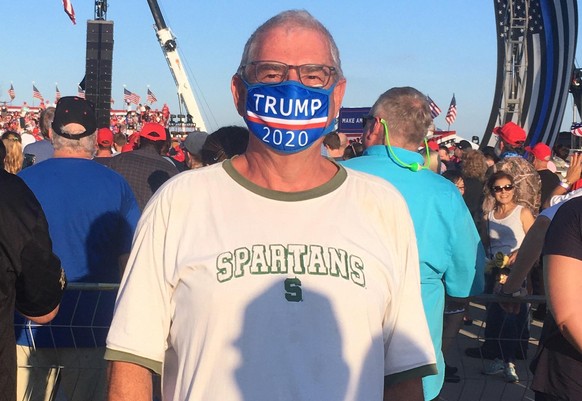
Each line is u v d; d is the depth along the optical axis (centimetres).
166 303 205
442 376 360
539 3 2831
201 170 214
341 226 205
